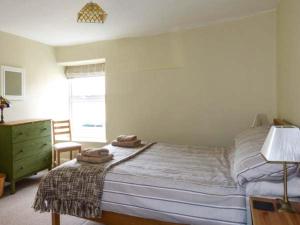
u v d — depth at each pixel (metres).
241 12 2.92
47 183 1.97
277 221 1.06
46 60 4.22
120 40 3.92
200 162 2.22
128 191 1.79
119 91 3.97
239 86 3.18
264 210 1.17
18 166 3.19
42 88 4.13
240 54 3.14
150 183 1.76
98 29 3.44
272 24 2.94
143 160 2.30
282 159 1.12
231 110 3.24
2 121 3.25
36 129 3.52
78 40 4.02
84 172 1.95
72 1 2.49
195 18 3.07
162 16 2.96
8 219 2.45
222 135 3.31
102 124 4.48
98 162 2.12
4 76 3.47
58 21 3.10
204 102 3.40
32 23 3.17
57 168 2.06
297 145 1.12
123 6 2.63
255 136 2.03
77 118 4.67
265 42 2.99
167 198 1.68
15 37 3.65
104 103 4.42
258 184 1.49
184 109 3.53
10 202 2.86
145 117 3.81
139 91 3.83
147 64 3.75
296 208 1.20
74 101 4.67
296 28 1.99
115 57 3.97
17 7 2.63
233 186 1.59
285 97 2.45
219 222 1.53
